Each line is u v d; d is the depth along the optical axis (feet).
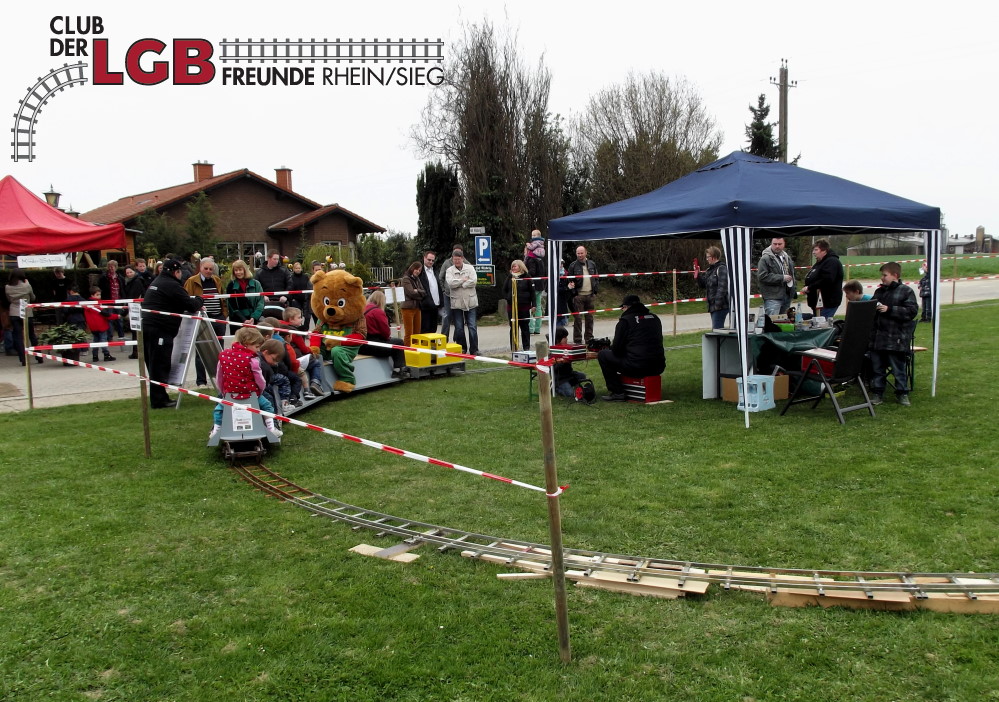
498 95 84.23
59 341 44.57
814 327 30.04
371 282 81.61
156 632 12.76
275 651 12.09
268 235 113.39
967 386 29.91
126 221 94.63
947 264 126.31
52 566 15.40
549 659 11.62
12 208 46.39
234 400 22.54
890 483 18.62
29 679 11.46
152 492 19.98
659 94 92.38
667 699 10.56
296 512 18.40
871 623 12.25
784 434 23.88
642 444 23.53
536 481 20.29
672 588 13.39
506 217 83.87
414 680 11.21
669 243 88.43
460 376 38.45
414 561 15.34
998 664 10.98
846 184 29.35
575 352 31.12
